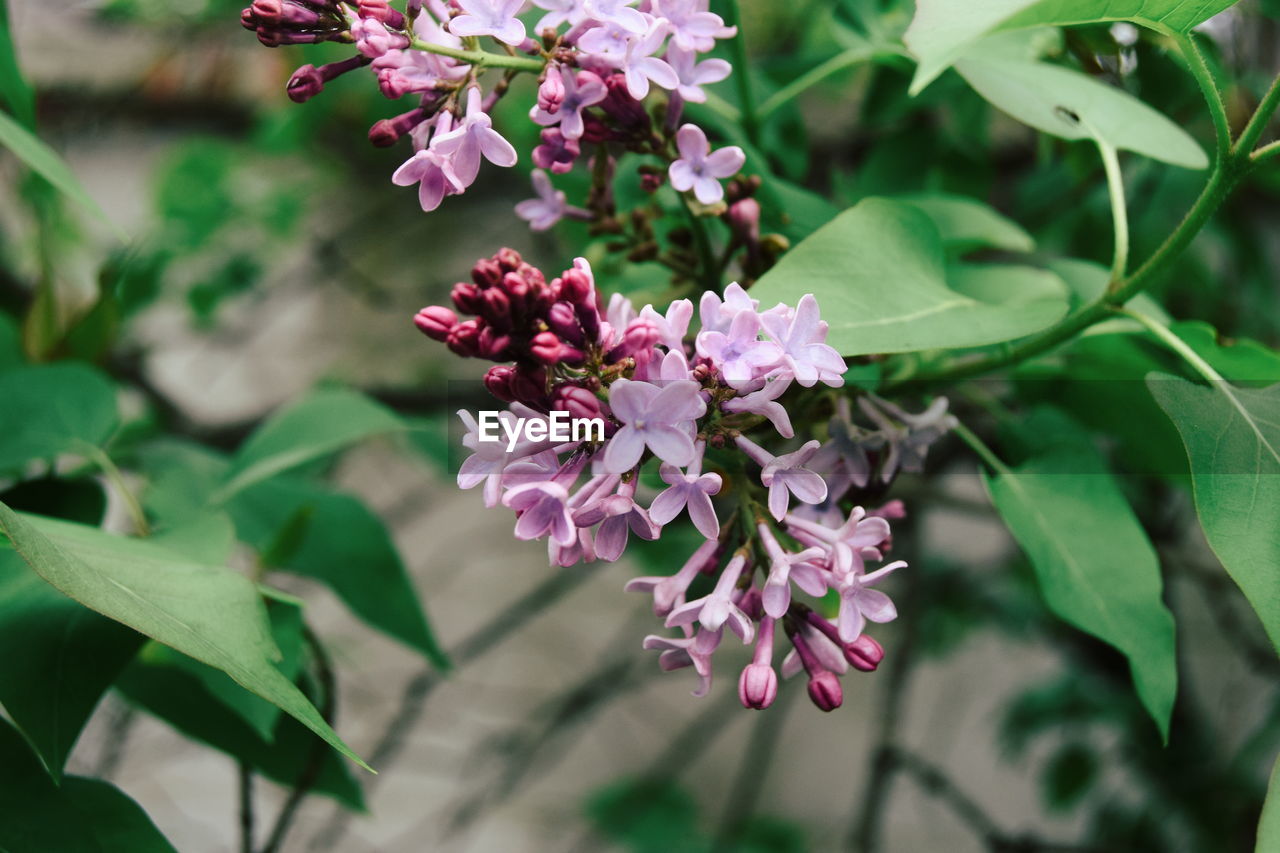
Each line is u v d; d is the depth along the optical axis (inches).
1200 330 13.4
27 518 12.7
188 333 40.8
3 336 18.0
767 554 12.1
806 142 17.6
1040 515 14.0
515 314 11.1
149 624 11.3
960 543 43.0
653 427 11.0
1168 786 31.3
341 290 42.9
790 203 14.4
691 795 40.5
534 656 50.3
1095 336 15.1
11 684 11.8
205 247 32.1
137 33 37.8
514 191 40.2
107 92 38.4
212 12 31.8
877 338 12.2
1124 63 17.9
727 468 12.3
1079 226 21.8
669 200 14.9
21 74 16.2
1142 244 22.2
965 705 48.4
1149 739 31.6
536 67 12.3
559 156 12.5
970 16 11.0
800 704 52.2
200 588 12.0
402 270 42.8
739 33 15.7
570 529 11.1
